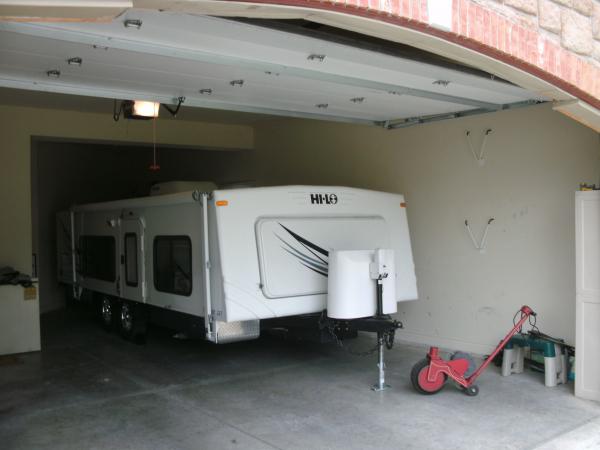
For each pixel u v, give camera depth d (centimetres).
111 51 429
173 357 769
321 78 507
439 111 704
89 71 488
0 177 838
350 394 598
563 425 503
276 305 620
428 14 371
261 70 476
